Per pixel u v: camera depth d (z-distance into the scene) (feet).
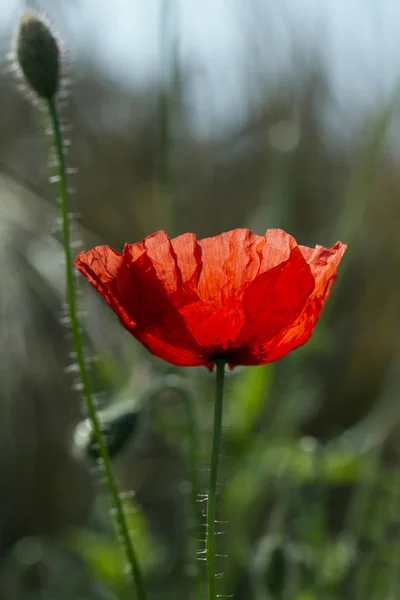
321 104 3.51
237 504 2.37
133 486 2.98
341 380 3.46
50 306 2.54
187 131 3.46
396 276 3.59
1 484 2.75
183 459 2.43
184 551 2.37
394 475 2.35
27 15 1.89
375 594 2.31
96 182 3.52
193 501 2.10
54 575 2.56
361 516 2.30
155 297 1.76
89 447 2.04
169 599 2.37
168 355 1.79
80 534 2.35
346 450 2.39
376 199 3.62
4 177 2.54
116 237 3.50
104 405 2.32
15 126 3.18
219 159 3.57
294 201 3.30
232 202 3.58
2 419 2.57
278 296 1.74
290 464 2.32
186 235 1.78
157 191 2.92
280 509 2.34
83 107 3.54
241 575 2.41
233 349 1.77
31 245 2.50
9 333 2.50
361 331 3.54
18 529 2.85
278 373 2.62
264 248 1.78
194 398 2.28
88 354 2.44
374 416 2.53
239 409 2.38
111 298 1.78
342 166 3.53
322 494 2.39
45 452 2.76
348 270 3.64
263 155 3.51
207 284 1.77
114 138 3.56
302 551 2.24
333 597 2.26
